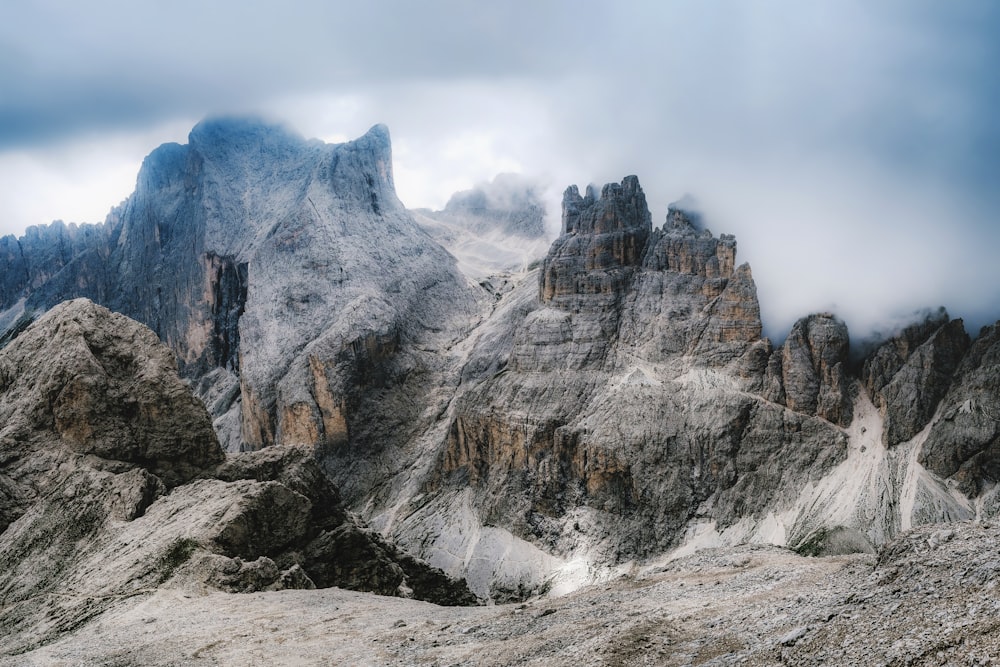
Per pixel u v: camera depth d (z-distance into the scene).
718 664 37.06
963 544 37.22
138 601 74.31
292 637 58.88
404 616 64.06
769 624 39.88
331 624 62.31
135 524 93.56
